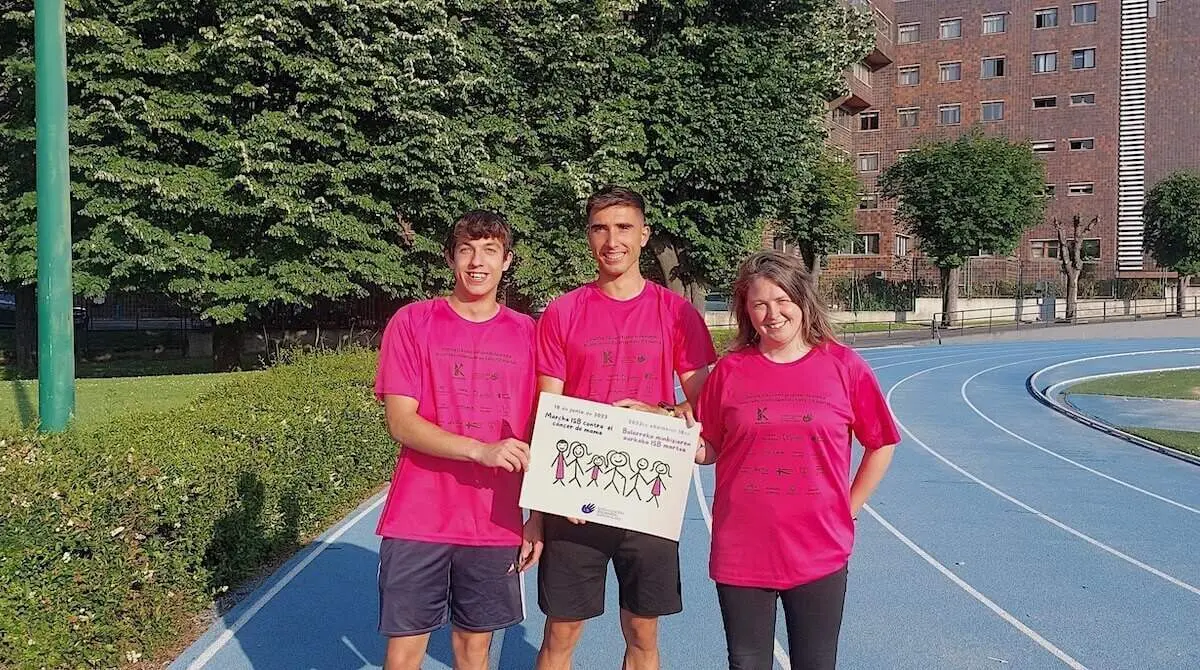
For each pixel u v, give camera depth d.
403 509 3.51
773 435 3.33
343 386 9.27
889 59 54.94
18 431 5.83
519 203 18.88
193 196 15.28
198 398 8.67
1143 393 20.47
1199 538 7.96
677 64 20.08
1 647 3.64
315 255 16.47
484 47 18.48
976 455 12.52
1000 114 54.31
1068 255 44.56
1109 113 52.12
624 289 3.76
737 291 3.55
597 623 5.57
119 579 4.35
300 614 5.46
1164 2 51.47
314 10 15.82
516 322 3.74
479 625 3.57
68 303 7.50
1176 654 5.24
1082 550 7.52
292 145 16.23
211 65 15.66
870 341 35.62
